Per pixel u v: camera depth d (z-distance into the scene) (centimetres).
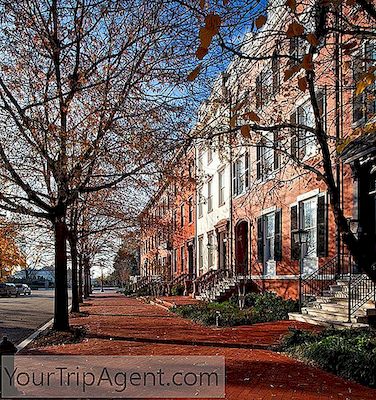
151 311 2517
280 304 1842
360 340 950
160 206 1788
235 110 653
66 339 1379
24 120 1148
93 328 1670
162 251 4519
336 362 873
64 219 1497
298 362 969
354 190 1466
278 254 2025
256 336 1344
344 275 1523
